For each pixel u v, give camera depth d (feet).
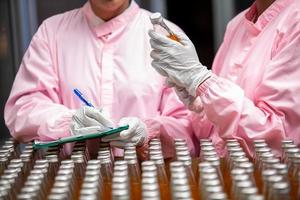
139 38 7.45
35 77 7.34
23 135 7.08
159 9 10.54
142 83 7.18
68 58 7.42
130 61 7.30
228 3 10.50
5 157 6.02
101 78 7.27
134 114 7.13
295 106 6.05
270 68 6.22
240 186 4.23
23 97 7.30
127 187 4.51
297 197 4.43
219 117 6.10
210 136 6.92
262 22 6.76
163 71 6.26
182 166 4.79
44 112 6.83
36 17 10.42
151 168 4.79
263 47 6.59
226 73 6.93
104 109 6.48
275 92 6.14
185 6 11.15
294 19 6.33
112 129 5.81
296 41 6.15
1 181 4.84
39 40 7.57
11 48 10.34
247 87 6.56
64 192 4.46
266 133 6.01
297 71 6.13
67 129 6.49
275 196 4.20
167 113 7.16
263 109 6.25
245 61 6.77
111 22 7.48
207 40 11.14
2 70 10.48
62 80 7.38
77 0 10.74
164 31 7.08
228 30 7.48
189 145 6.96
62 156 6.23
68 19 7.75
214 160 5.05
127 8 7.60
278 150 6.09
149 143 6.24
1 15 10.28
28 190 4.51
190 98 6.46
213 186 4.24
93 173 4.75
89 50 7.44
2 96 10.55
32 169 5.52
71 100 7.28
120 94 7.18
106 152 5.51
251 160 5.67
